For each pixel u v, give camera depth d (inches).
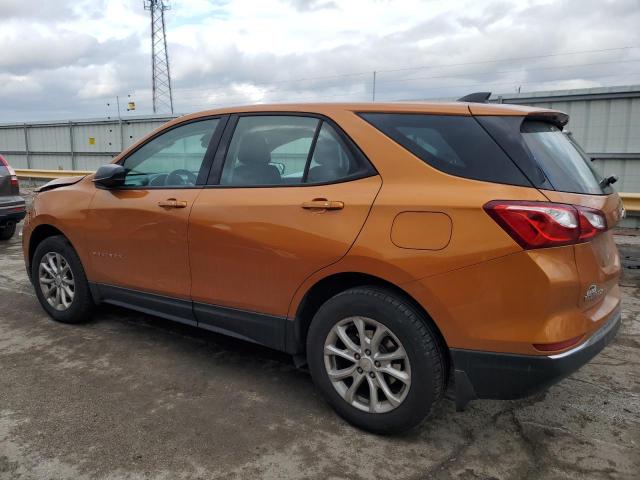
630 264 262.1
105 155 723.4
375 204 103.9
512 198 93.0
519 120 101.9
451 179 99.4
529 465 101.0
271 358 149.6
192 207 131.7
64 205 165.6
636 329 173.8
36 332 167.5
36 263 177.8
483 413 120.0
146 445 105.7
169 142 145.6
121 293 154.3
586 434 111.7
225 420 115.9
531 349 91.9
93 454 102.5
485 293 93.6
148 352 152.6
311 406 122.6
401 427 105.3
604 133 380.2
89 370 140.1
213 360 147.8
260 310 122.8
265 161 125.0
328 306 111.6
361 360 108.7
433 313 98.3
